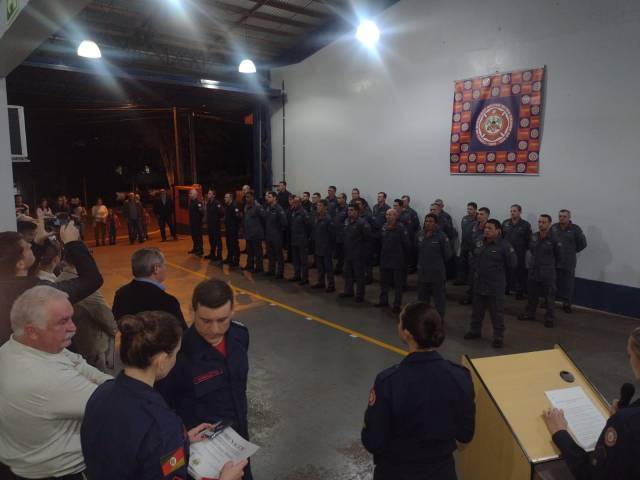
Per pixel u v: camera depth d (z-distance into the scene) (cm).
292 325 636
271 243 915
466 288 854
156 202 1353
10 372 170
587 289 714
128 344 140
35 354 173
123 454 132
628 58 645
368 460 333
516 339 589
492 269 557
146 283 273
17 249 231
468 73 842
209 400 194
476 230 739
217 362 195
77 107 1410
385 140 1012
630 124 651
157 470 132
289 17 1054
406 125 966
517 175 788
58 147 2655
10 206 477
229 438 180
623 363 513
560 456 193
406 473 190
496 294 556
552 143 739
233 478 159
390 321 654
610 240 685
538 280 643
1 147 468
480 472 226
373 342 571
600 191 690
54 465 174
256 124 1323
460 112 860
